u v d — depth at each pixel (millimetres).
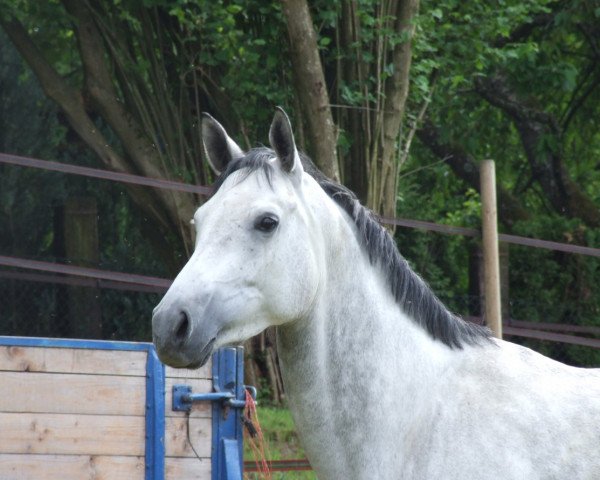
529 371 4574
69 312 12586
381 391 4477
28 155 13797
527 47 12797
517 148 19156
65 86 12617
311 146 11047
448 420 4402
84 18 12641
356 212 4637
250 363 11836
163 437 6867
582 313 12797
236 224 4207
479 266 11734
